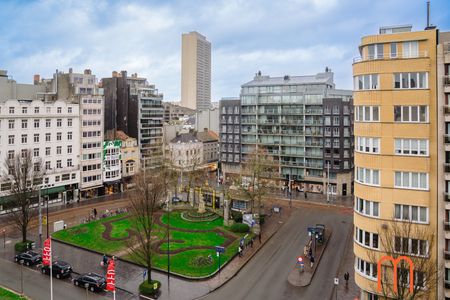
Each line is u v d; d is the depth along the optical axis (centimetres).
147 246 4512
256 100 11312
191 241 6119
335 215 7988
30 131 8194
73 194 9138
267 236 6500
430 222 3388
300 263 4984
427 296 3088
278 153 10975
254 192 7312
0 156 7650
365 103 3641
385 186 3544
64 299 4175
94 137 9531
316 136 10381
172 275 4859
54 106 8638
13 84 9525
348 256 5609
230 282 4712
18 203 5872
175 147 12212
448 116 3291
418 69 3416
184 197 9062
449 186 3309
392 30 3766
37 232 6588
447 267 3294
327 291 4456
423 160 3403
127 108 11850
